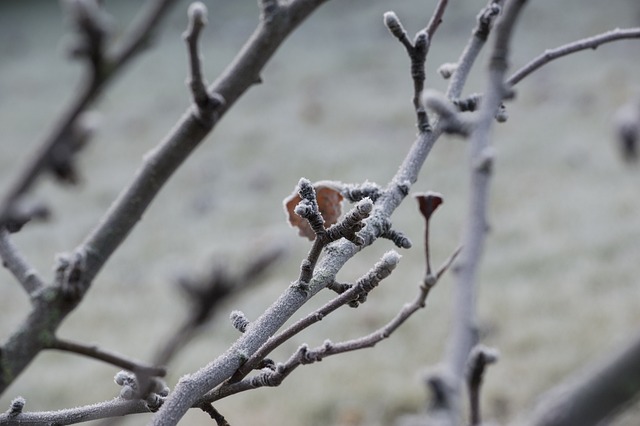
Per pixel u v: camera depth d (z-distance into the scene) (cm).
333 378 760
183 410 98
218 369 101
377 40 1903
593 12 1738
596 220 1003
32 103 1855
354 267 932
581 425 221
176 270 204
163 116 1683
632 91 1341
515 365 737
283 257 210
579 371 700
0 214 179
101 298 1009
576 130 1270
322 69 1780
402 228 1026
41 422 106
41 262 1104
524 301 851
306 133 1470
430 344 791
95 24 189
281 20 184
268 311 103
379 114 1491
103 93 194
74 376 834
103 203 1318
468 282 307
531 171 1173
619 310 802
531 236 991
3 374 170
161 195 1327
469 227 296
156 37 195
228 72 185
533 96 1421
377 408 714
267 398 743
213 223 1187
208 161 1423
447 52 1612
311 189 98
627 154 1016
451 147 1283
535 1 1894
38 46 2261
